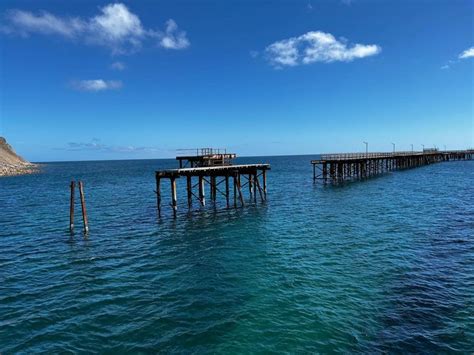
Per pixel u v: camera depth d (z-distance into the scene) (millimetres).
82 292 13305
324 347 9383
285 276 14500
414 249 17828
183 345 9648
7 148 149250
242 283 13875
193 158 34375
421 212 28000
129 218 28375
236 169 32188
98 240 21234
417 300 11969
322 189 46656
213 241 20625
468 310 11180
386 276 14227
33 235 22734
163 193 46969
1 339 10117
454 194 38312
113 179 76312
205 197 40969
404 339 9648
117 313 11547
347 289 13016
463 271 14586
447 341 9508
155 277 14789
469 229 21734
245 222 25969
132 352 9383
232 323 10719
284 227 24000
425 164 105938
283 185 53938
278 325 10539
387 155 70750
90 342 9906
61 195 45750
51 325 10867
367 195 39188
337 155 55938
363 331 10109
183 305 12031
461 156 144750
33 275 15234
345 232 21922
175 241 20797
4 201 39812
